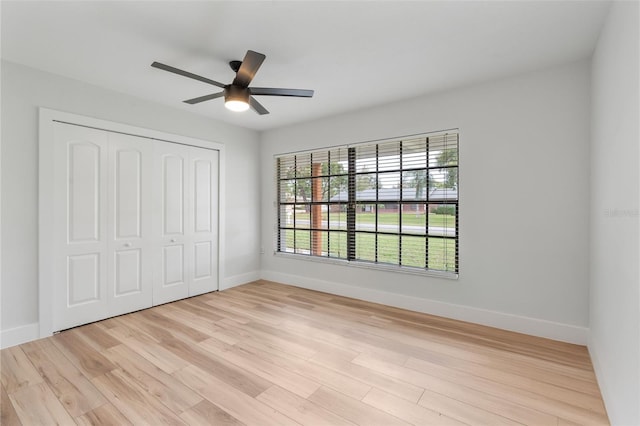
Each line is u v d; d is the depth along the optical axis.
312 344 2.62
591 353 2.36
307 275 4.40
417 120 3.38
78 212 2.98
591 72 2.47
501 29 2.10
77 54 2.46
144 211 3.49
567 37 2.19
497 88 2.91
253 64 2.12
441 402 1.85
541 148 2.72
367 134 3.76
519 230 2.84
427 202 3.40
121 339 2.71
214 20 2.00
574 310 2.61
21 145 2.63
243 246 4.65
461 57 2.49
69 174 2.92
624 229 1.50
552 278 2.69
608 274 1.84
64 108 2.87
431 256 3.39
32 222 2.69
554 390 1.96
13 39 2.23
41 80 2.73
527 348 2.52
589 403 1.84
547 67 2.67
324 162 4.26
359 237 3.96
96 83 3.02
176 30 2.12
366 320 3.16
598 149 2.18
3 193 2.55
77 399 1.88
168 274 3.73
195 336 2.78
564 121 2.62
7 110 2.57
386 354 2.44
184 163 3.88
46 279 2.75
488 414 1.74
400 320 3.16
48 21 2.01
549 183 2.69
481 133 3.01
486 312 3.01
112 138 3.21
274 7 1.87
